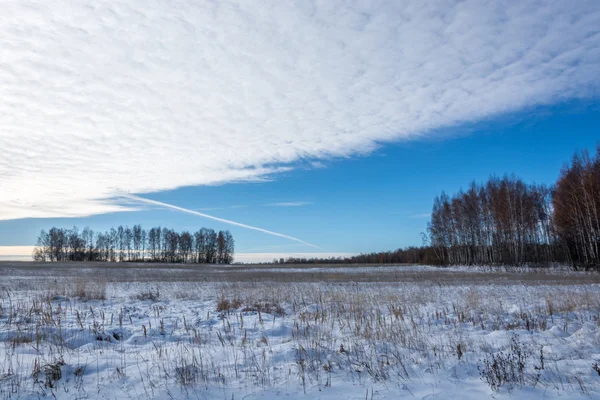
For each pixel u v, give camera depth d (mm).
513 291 16406
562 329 8555
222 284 21188
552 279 24312
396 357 6180
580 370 5500
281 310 11742
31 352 6484
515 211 45094
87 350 6734
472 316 10555
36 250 103312
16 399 4477
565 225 38781
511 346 6461
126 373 5422
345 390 4883
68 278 25828
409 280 24859
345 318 10234
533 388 4918
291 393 4758
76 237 104688
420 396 4680
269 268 57344
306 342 7344
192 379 5086
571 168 39094
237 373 5508
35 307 11086
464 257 56594
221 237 118188
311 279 26234
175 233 113812
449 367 5797
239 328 9117
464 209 55469
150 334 8281
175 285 21031
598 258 34094
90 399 4516
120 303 14055
